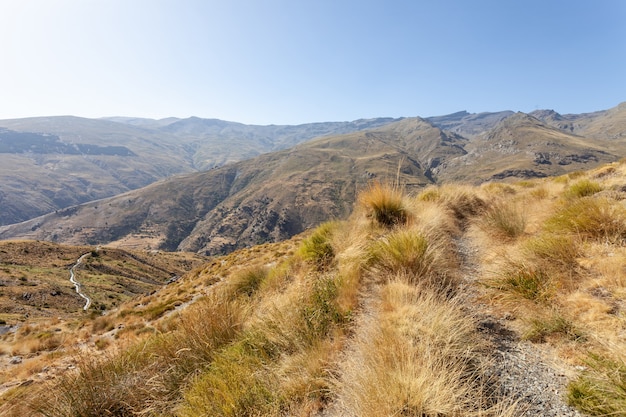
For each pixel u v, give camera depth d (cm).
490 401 211
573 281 322
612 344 219
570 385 203
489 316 320
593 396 190
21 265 7688
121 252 11206
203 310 457
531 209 688
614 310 259
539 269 352
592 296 287
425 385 217
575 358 230
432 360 236
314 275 547
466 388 219
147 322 1516
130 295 7562
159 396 348
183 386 349
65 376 370
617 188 661
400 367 240
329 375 282
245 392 283
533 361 240
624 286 286
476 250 538
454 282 414
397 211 695
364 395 231
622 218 392
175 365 389
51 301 5628
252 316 470
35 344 1602
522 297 319
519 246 445
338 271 529
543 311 289
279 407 272
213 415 275
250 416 261
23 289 5653
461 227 730
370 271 483
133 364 397
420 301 334
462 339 271
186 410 295
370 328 329
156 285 9238
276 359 343
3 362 1414
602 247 365
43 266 8138
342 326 358
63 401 350
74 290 6600
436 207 752
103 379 370
